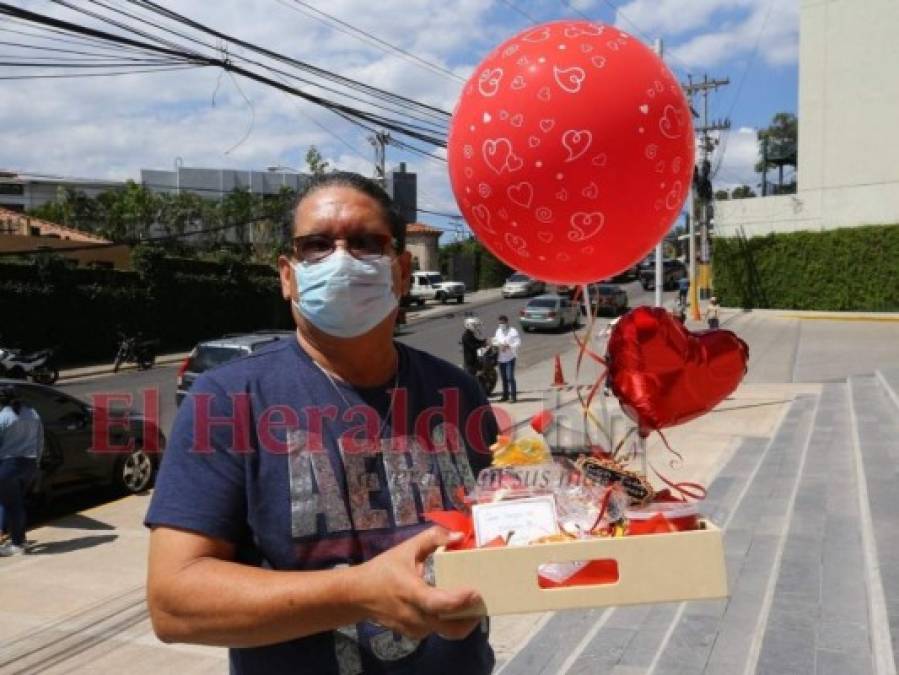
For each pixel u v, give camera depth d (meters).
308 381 1.59
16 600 5.52
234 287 28.64
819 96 30.14
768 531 5.42
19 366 18.38
